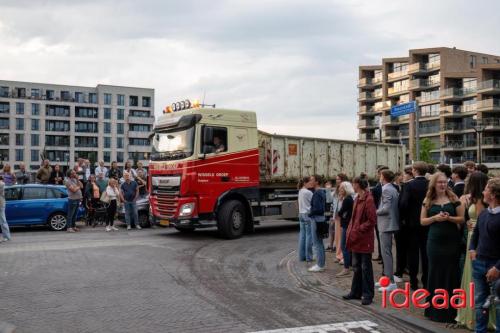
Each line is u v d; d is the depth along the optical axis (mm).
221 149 14555
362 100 92500
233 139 14859
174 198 14227
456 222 6445
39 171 18953
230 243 13930
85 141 106750
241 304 7398
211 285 8672
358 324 6445
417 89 79812
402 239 9102
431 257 6613
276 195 16750
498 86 68500
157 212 14938
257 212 15898
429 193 6609
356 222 7590
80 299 7586
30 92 103750
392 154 21656
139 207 17969
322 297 7910
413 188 8211
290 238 15258
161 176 14812
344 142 19297
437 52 77750
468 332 6137
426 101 78750
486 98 70188
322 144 18359
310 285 8766
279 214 16594
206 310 7027
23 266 10039
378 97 90000
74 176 16672
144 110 111125
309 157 17844
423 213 6672
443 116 75500
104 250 12227
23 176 19797
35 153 103500
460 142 74125
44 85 104812
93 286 8422
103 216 18406
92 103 107438
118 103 108875
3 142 101250
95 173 18828
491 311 5961
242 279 9234
